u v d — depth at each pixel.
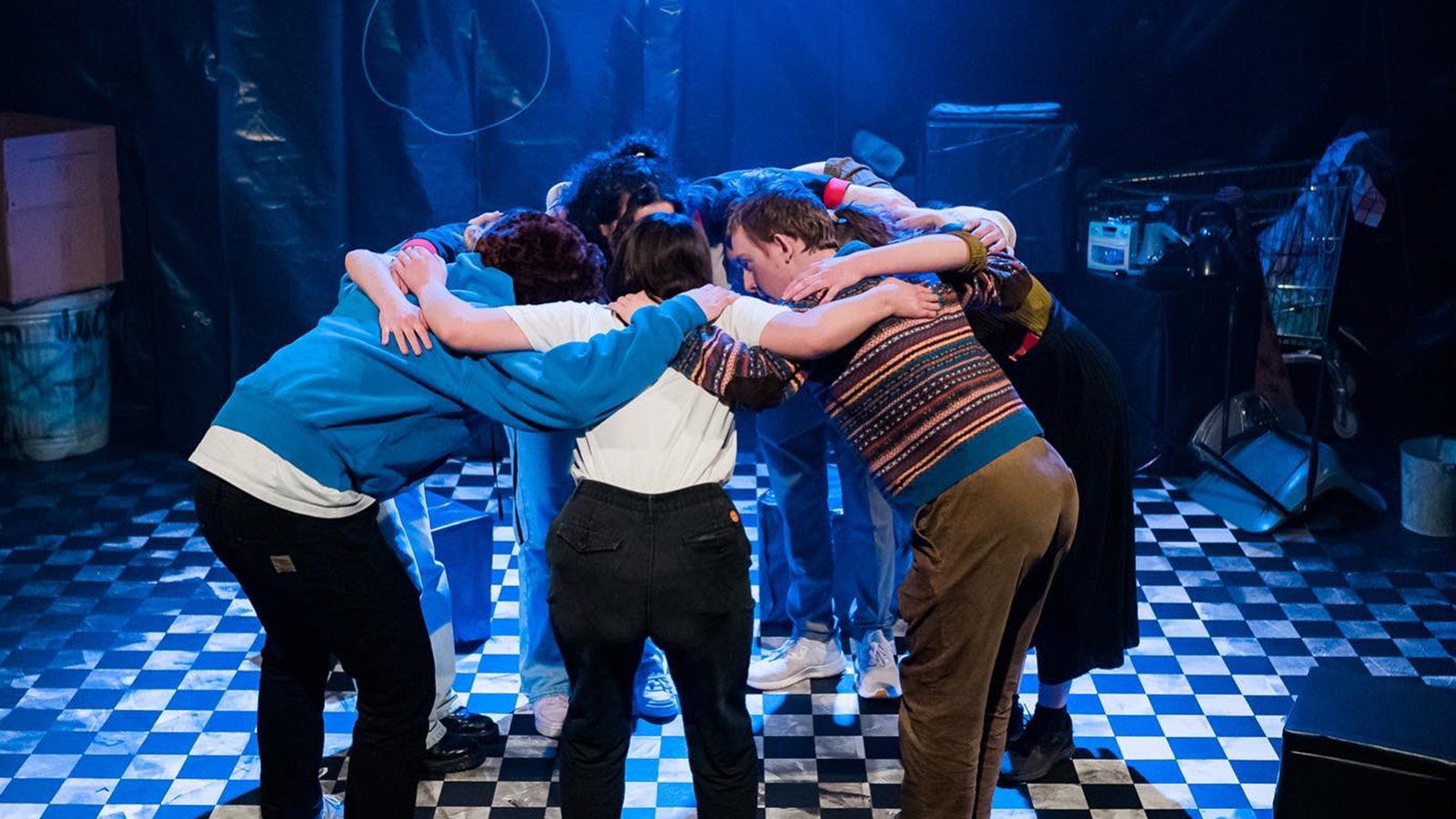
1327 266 5.29
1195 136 5.96
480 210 5.61
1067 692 3.85
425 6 5.36
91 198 5.54
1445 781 3.03
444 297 2.95
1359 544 5.04
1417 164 5.60
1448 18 5.44
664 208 3.40
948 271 3.14
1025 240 5.62
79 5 5.60
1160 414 5.50
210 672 4.22
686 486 2.89
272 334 5.59
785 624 4.46
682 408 2.89
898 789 3.67
